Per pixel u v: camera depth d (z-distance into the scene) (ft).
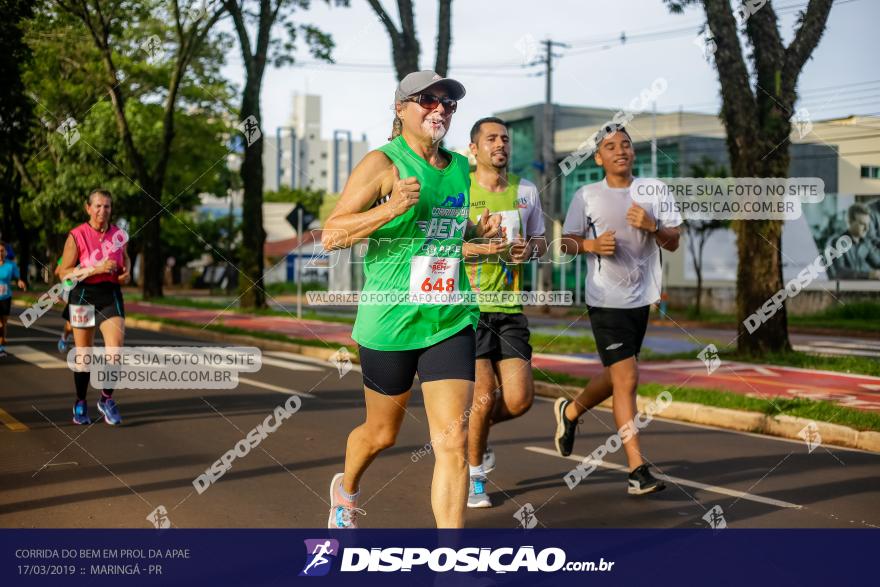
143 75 102.06
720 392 28.81
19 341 50.57
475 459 16.16
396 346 11.29
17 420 25.05
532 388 16.65
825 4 42.52
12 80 68.44
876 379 36.04
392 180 11.28
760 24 43.04
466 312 11.50
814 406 25.62
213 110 116.67
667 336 67.56
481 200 16.80
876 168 93.45
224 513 15.26
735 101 43.68
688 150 109.91
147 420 25.34
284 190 249.14
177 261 206.80
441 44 55.26
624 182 17.90
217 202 223.51
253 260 88.12
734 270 109.19
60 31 88.28
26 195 105.91
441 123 11.17
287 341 53.16
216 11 79.82
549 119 105.60
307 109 333.01
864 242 95.40
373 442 11.95
